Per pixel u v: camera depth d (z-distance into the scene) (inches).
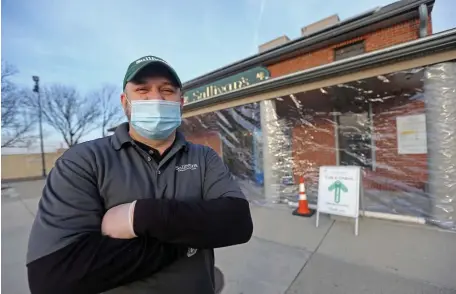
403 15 276.8
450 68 152.4
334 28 320.8
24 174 972.6
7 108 885.8
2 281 119.6
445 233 151.9
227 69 449.4
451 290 99.5
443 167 158.7
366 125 289.7
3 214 268.2
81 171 39.5
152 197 43.4
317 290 103.9
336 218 191.8
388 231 161.8
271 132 246.7
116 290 38.2
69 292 32.1
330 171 180.1
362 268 119.1
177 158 49.7
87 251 33.4
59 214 35.2
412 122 255.1
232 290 106.7
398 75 179.8
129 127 51.6
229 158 404.8
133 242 35.9
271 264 128.2
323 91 230.4
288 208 233.3
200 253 46.1
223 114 324.2
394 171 268.4
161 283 39.9
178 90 53.6
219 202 43.3
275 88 230.4
